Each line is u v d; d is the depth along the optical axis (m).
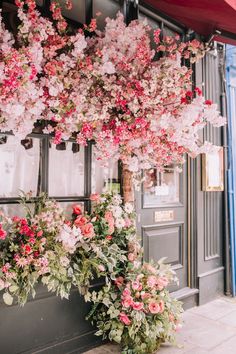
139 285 3.02
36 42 2.40
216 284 4.68
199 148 3.21
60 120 2.69
